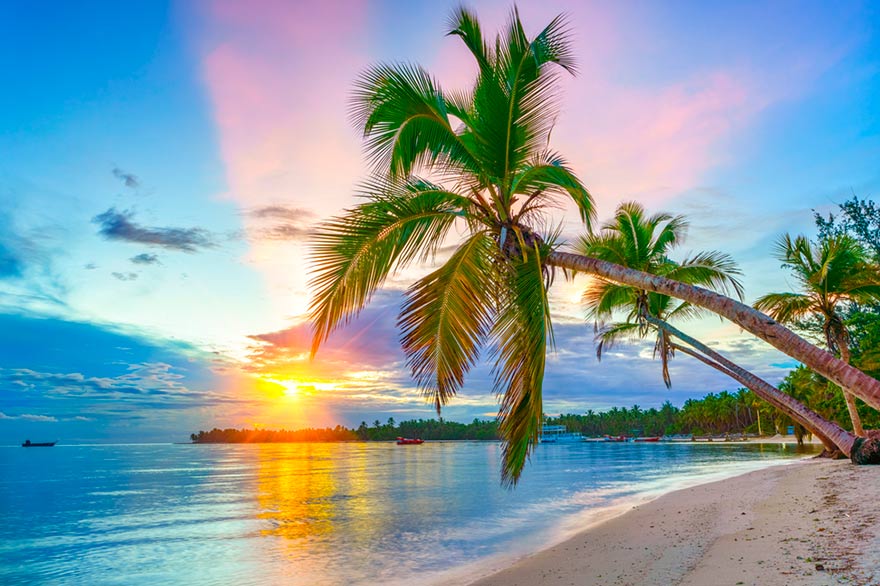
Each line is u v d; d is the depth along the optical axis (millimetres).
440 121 7836
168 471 49750
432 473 39031
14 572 11836
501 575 8641
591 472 35312
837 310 25312
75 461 75500
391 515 17719
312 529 15711
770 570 6293
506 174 8219
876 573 5480
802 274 22547
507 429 6688
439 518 16641
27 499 26438
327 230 7465
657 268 21438
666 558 8133
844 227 25484
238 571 11039
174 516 19953
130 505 23609
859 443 18766
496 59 7961
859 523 8406
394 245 7883
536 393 6691
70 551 14047
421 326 8234
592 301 22547
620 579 7227
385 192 7719
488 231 8398
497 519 15914
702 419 140500
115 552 13742
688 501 15477
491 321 8203
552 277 7828
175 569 11641
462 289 8359
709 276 19422
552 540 12016
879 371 24953
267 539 14477
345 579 9664
